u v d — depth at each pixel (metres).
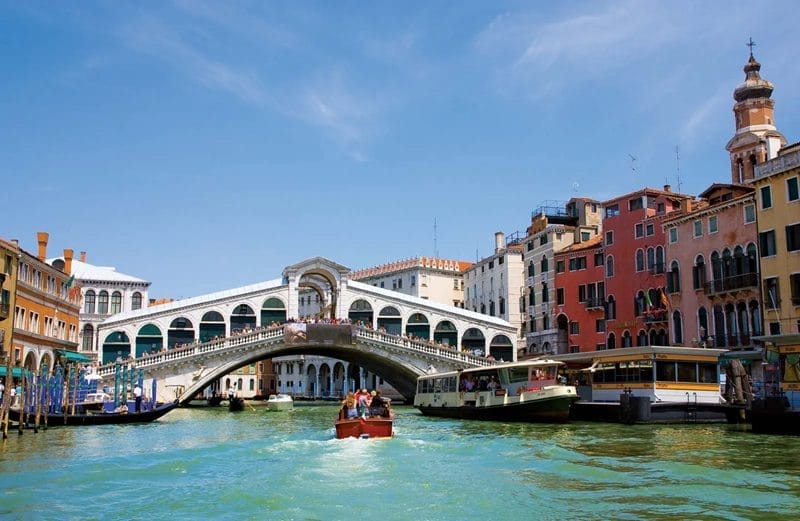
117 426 33.84
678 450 22.59
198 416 44.25
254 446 24.12
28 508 14.47
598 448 23.30
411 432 29.73
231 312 56.72
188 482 17.19
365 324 59.88
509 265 69.75
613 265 51.16
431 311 61.09
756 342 37.69
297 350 56.25
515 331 62.66
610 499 15.04
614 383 36.28
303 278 63.91
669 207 47.50
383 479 17.39
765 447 23.20
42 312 44.34
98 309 64.19
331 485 16.64
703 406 32.78
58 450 23.33
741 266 39.91
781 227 36.88
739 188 41.34
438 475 17.97
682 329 44.22
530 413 34.34
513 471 18.55
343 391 88.75
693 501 14.77
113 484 17.02
